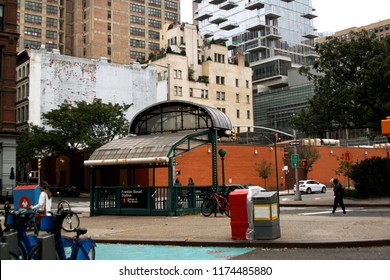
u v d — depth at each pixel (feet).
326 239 35.32
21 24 343.87
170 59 268.62
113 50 361.51
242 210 37.06
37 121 206.28
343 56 99.81
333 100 96.12
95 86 225.97
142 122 72.23
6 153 134.72
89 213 72.43
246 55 404.36
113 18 364.58
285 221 49.85
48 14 356.59
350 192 99.55
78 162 179.42
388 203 83.61
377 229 40.75
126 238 40.06
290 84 360.48
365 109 97.09
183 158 151.94
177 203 62.34
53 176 203.51
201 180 155.74
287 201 101.04
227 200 63.52
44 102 209.15
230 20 433.89
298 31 426.51
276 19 408.87
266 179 176.45
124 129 157.28
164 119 70.54
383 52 95.76
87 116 151.12
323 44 103.19
